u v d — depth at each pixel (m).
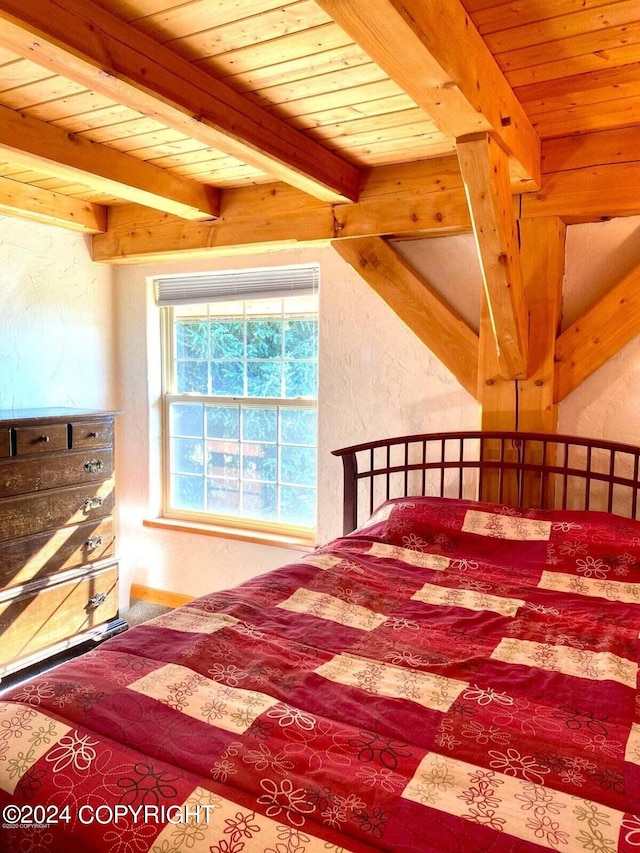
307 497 3.49
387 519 2.51
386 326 3.03
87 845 1.00
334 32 1.65
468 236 2.80
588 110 2.14
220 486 3.79
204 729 1.23
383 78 1.90
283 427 3.54
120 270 3.86
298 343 3.46
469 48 1.57
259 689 1.39
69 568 3.03
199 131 1.94
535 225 2.50
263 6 1.53
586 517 2.32
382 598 1.97
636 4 1.50
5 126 2.12
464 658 1.56
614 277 2.54
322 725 1.25
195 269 3.60
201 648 1.56
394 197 2.74
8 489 2.71
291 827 0.98
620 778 1.10
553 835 0.96
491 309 2.30
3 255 3.20
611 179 2.36
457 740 1.21
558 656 1.58
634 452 2.38
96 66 1.53
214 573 3.66
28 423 2.78
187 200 2.94
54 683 1.39
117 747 1.18
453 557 2.28
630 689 1.41
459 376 2.77
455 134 1.81
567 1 1.50
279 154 2.22
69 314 3.58
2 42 1.43
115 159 2.54
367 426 3.11
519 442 2.61
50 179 2.97
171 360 3.91
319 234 2.91
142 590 3.94
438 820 0.99
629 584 2.03
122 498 3.99
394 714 1.29
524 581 2.10
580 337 2.51
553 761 1.14
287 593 1.97
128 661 1.51
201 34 1.67
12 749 1.19
